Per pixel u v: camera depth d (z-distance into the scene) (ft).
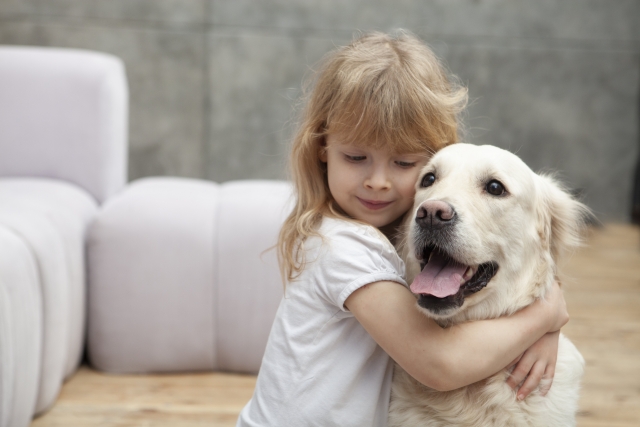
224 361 9.09
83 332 8.98
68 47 16.44
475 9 17.38
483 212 4.72
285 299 5.09
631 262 14.83
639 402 8.34
